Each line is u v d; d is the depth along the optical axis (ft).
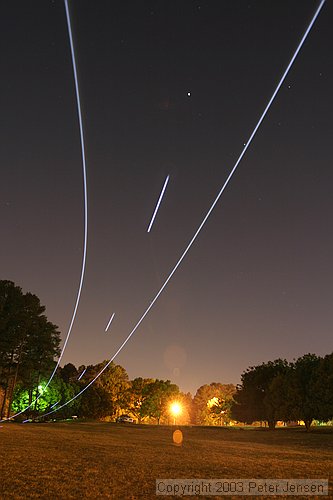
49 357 211.20
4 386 197.26
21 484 41.34
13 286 200.64
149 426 206.28
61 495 38.06
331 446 106.01
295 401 174.91
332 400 163.22
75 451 70.23
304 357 193.77
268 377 217.56
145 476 49.29
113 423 217.36
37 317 205.77
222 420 398.21
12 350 197.36
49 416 226.38
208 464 61.82
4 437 91.50
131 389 372.38
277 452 85.25
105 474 49.14
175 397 383.65
